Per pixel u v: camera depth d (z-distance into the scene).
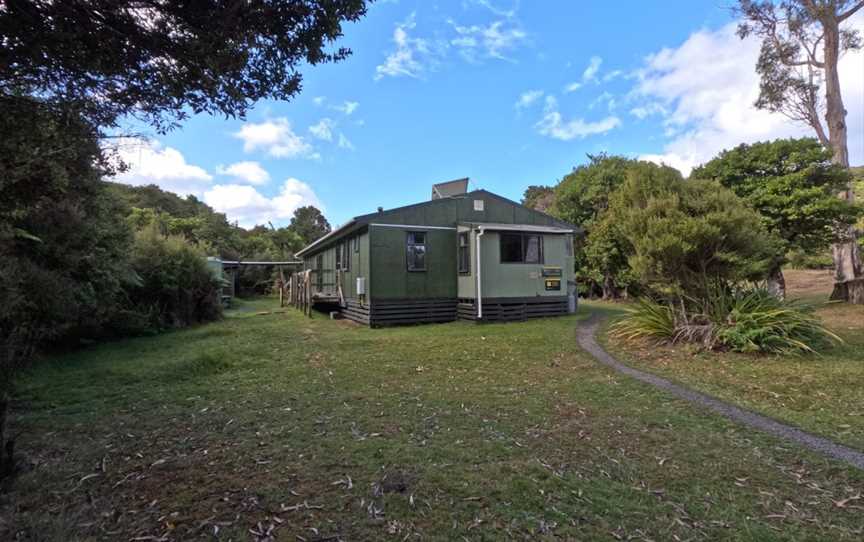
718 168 11.34
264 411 4.15
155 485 2.66
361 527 2.17
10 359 2.97
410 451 3.13
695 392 4.59
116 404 4.45
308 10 2.45
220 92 2.55
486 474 2.74
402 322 11.73
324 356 6.94
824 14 12.45
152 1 2.07
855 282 10.74
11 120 2.43
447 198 12.57
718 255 6.53
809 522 2.18
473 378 5.39
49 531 2.14
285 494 2.52
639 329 7.42
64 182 3.84
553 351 7.11
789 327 6.14
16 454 3.13
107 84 2.37
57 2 1.95
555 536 2.08
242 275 28.12
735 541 2.02
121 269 8.38
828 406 3.99
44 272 5.89
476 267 11.55
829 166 10.48
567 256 13.58
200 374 5.72
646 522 2.19
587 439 3.34
